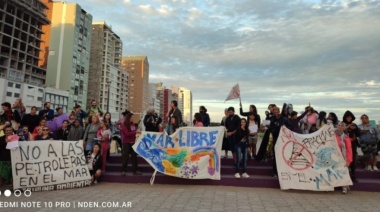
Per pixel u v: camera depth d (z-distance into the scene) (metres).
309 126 11.31
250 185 9.01
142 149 9.52
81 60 95.19
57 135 11.07
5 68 74.69
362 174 9.20
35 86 76.44
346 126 8.93
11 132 8.42
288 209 6.55
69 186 8.75
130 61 155.12
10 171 8.55
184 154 9.48
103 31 119.06
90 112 11.87
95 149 9.62
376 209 6.59
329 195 8.02
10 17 77.62
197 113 11.05
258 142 11.95
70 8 91.06
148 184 9.38
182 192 8.20
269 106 11.68
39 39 86.75
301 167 8.67
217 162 9.36
